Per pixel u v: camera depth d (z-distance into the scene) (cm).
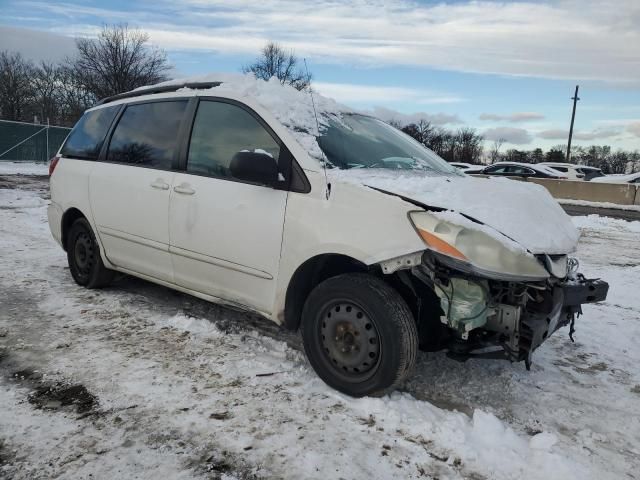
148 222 420
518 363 380
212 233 371
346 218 308
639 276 705
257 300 356
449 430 280
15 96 5097
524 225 305
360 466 251
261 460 252
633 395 342
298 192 329
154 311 457
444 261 277
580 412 316
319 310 324
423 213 287
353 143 381
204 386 321
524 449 272
